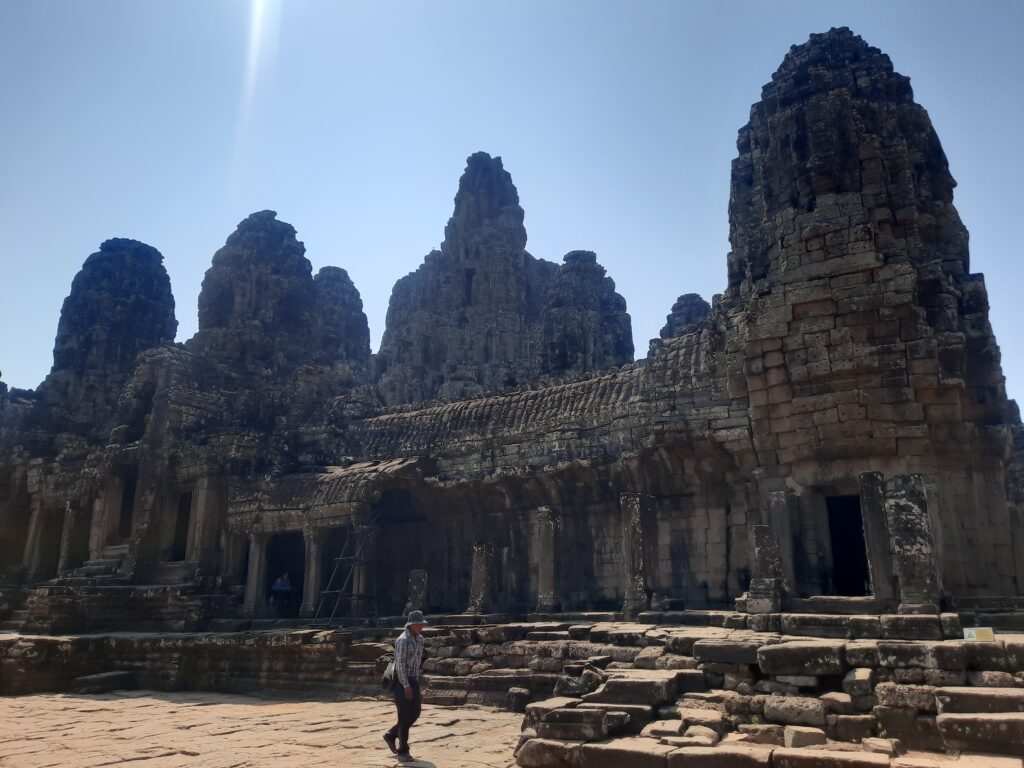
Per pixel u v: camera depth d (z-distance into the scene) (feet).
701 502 86.84
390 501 112.68
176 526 125.29
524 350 236.43
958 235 77.30
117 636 93.97
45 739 52.21
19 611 119.75
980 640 41.65
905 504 55.16
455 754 43.24
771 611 58.90
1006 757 33.37
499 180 264.93
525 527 101.30
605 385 99.76
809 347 74.43
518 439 103.24
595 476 93.91
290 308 163.32
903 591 53.62
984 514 68.59
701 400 86.07
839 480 71.72
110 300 187.21
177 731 54.85
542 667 62.95
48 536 150.71
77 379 179.01
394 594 109.60
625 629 63.05
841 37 87.25
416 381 231.50
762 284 80.53
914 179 78.95
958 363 70.64
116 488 135.44
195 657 89.20
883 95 82.84
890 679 40.88
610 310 217.56
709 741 37.06
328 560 112.37
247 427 130.72
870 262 72.90
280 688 80.94
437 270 253.65
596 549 94.12
